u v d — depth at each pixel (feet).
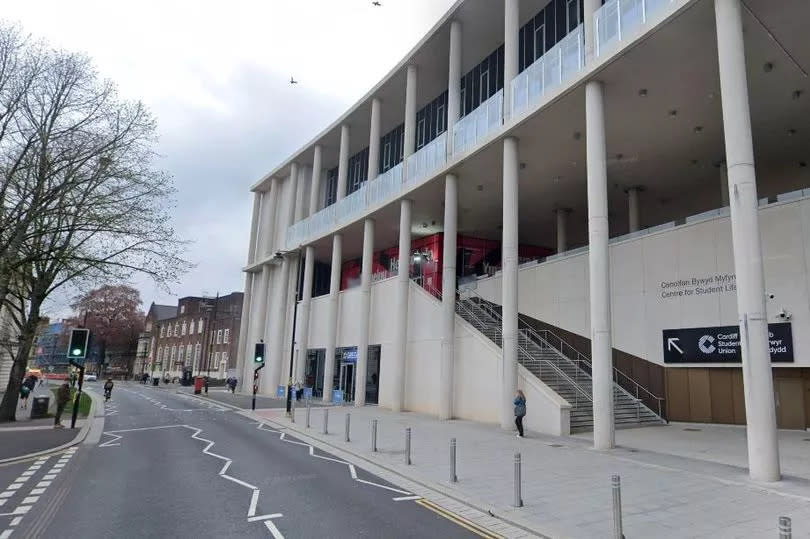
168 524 23.52
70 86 58.75
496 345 67.77
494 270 108.37
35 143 57.47
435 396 77.97
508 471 35.04
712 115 60.85
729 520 23.67
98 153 59.47
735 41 38.27
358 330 102.53
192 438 52.16
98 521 23.99
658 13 44.91
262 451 44.14
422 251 114.01
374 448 42.86
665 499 27.40
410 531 22.82
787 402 53.88
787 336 51.67
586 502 27.02
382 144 119.14
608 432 45.14
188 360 230.68
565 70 56.90
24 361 67.77
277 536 21.95
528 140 67.00
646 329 65.62
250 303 150.71
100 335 254.88
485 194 86.12
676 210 96.58
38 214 54.60
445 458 39.86
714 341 57.82
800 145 69.15
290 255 131.95
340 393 97.50
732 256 57.06
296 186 136.67
